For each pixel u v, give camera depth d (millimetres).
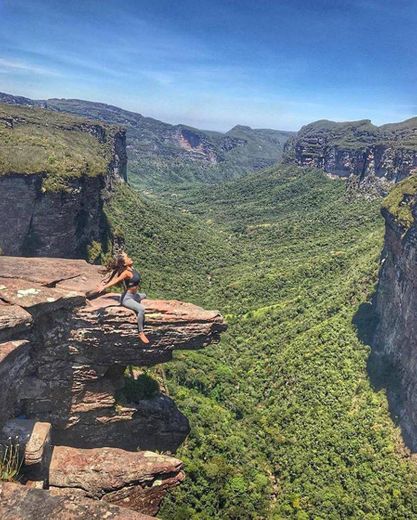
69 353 14734
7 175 62531
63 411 15375
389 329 75938
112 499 12758
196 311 15891
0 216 63406
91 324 14523
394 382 67125
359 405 66375
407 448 56500
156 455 13703
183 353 72562
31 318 12750
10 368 12023
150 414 17875
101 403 16062
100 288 14914
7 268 15695
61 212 67438
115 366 16125
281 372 75750
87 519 7230
